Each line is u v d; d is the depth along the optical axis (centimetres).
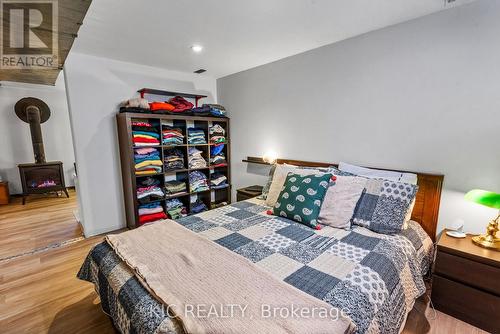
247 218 202
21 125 489
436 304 168
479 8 163
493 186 168
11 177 488
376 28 208
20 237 297
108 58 284
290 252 144
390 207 176
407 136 202
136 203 287
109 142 298
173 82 340
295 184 201
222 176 373
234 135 369
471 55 169
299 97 277
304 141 278
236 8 172
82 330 157
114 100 295
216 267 123
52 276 216
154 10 173
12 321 164
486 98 166
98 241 284
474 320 154
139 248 143
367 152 228
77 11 165
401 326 126
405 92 200
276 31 212
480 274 149
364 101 224
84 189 287
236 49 256
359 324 98
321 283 114
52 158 526
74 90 269
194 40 231
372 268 127
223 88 375
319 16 186
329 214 184
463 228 182
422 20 187
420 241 176
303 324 88
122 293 113
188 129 330
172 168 317
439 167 189
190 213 342
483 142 169
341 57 236
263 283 110
